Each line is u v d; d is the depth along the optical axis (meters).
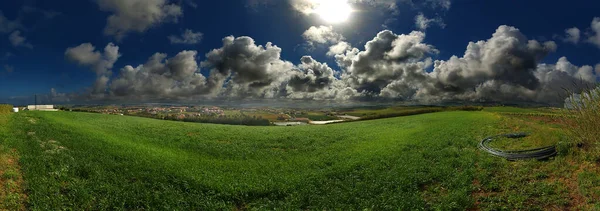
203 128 36.00
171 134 30.27
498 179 13.57
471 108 68.50
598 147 13.20
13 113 35.91
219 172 16.88
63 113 42.84
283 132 34.19
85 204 11.36
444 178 14.54
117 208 11.24
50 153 16.83
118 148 19.94
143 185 13.70
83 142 20.50
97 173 14.34
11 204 10.40
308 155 22.45
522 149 17.88
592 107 13.48
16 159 14.81
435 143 23.16
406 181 14.23
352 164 18.11
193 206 12.22
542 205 10.77
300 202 12.79
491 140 21.66
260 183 15.06
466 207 11.25
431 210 11.31
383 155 20.06
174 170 16.05
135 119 43.62
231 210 12.33
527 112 48.84
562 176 12.75
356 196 13.14
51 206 10.83
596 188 10.84
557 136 16.98
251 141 28.23
